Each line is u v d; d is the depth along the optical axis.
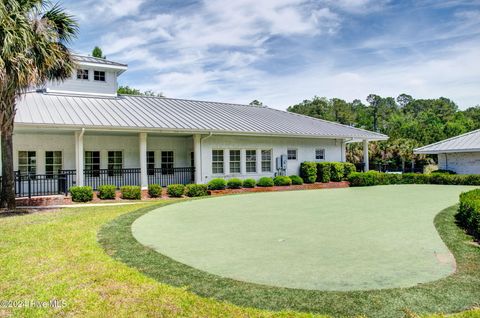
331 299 3.77
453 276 4.47
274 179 18.55
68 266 4.93
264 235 7.02
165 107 18.75
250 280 4.41
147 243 6.39
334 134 20.44
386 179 21.55
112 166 16.38
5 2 9.04
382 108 79.75
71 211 10.02
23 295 3.94
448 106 80.50
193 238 6.78
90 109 15.38
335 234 7.08
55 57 10.05
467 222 7.56
